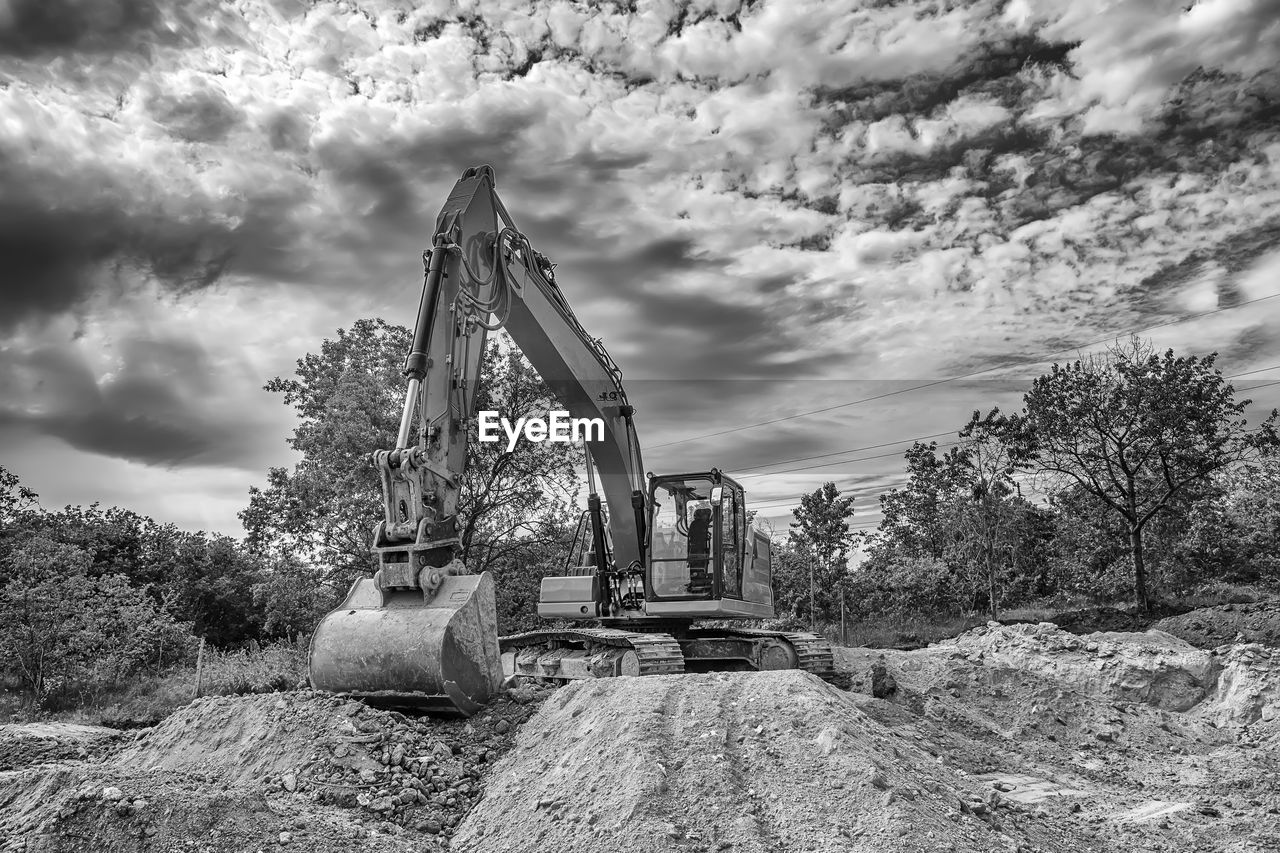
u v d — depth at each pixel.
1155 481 26.39
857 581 36.84
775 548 38.03
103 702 20.67
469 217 10.13
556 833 5.98
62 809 5.29
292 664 21.53
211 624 46.47
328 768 6.98
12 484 34.78
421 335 9.11
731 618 12.51
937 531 37.88
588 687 8.00
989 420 30.44
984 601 33.62
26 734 10.67
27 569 23.84
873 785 6.10
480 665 8.30
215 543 48.09
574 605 12.52
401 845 5.89
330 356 24.31
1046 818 7.49
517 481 24.20
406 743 7.35
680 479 12.17
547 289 11.61
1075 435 25.30
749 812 6.02
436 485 8.93
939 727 10.88
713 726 7.07
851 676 13.30
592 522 12.73
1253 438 24.36
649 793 6.09
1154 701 13.82
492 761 7.50
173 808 5.37
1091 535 29.28
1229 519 30.16
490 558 23.88
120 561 45.81
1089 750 10.92
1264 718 12.51
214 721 8.19
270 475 22.86
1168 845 7.34
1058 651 15.34
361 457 21.62
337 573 22.45
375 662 8.03
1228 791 9.14
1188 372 24.52
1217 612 20.97
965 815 6.40
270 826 5.55
